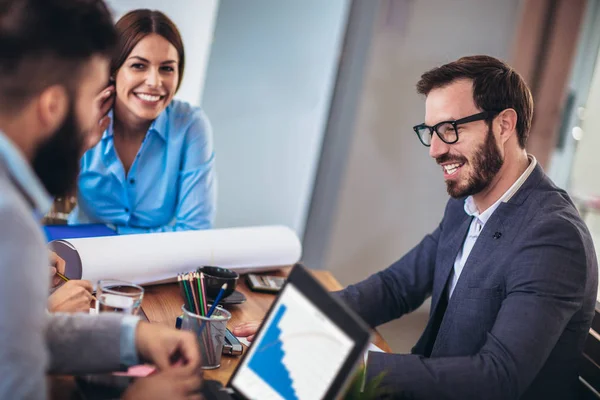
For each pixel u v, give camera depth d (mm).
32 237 755
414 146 3328
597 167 3332
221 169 3395
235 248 1829
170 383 969
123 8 2725
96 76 872
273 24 3238
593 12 3205
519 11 3209
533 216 1510
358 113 3236
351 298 1768
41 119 827
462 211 1764
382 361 1311
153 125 2387
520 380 1301
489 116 1546
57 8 806
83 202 2410
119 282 1230
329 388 972
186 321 1262
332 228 3355
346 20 3133
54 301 1294
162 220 2486
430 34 3203
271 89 3299
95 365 1040
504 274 1478
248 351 1094
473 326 1518
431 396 1279
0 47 778
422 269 1859
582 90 3295
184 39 2924
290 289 1080
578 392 1556
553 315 1371
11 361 712
